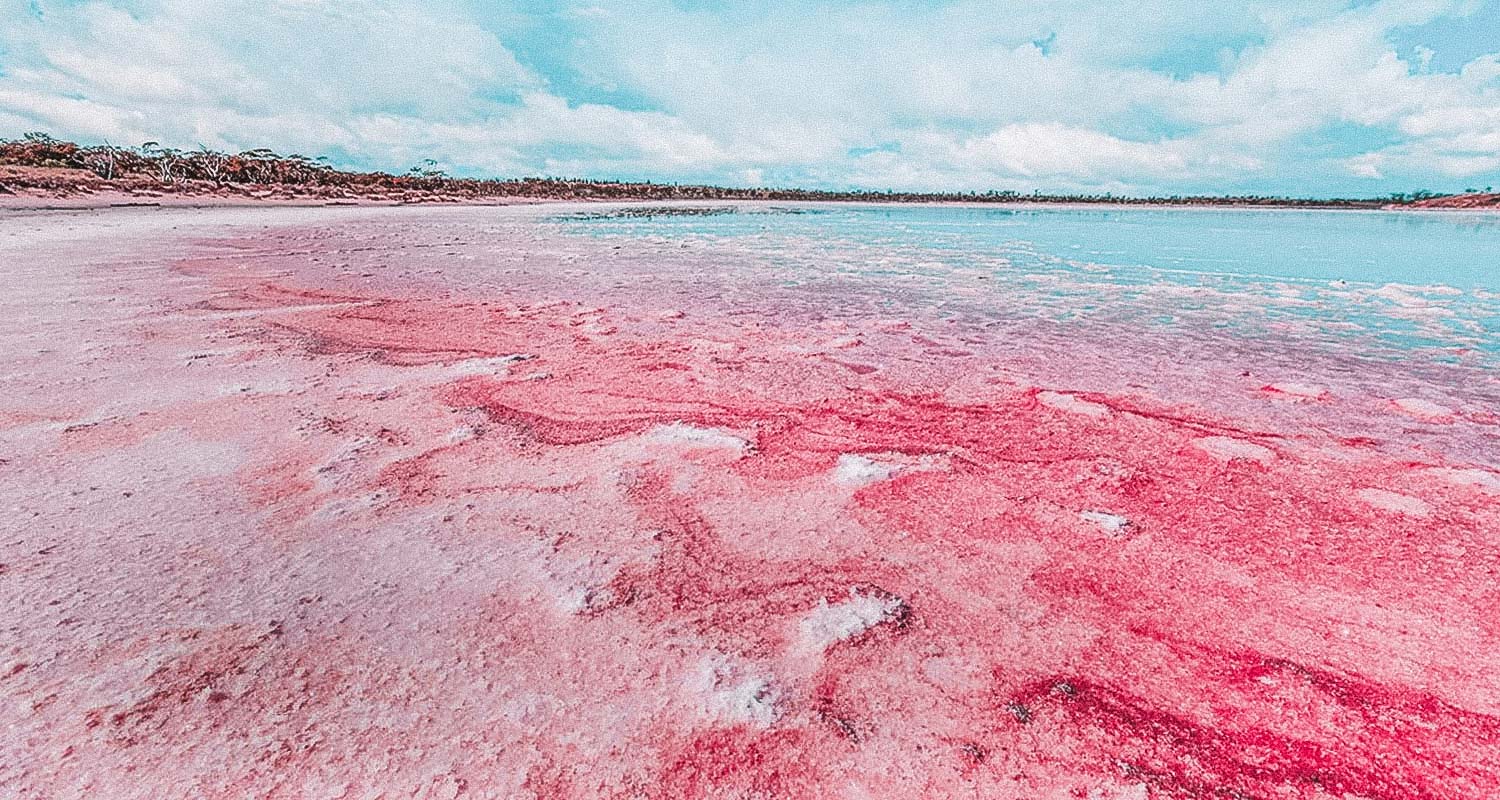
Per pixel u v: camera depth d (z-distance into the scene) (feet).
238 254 31.09
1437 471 8.05
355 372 11.69
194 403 9.71
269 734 3.92
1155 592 5.60
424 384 11.10
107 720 3.98
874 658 4.75
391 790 3.59
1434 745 4.03
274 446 8.22
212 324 15.19
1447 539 6.44
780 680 4.50
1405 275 31.60
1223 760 3.93
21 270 22.62
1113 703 4.37
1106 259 38.50
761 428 9.38
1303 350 14.65
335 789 3.58
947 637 5.00
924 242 51.67
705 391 11.08
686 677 4.51
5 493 6.73
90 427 8.61
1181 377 12.28
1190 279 28.84
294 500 6.88
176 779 3.61
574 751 3.89
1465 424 9.74
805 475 7.88
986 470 8.05
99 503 6.61
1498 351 14.73
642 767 3.79
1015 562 6.04
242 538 6.09
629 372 12.13
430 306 18.61
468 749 3.87
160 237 38.58
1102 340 15.52
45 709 4.03
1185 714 4.29
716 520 6.75
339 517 6.56
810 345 14.57
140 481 7.14
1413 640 4.99
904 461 8.29
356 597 5.26
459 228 59.98
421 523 6.51
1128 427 9.58
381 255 33.14
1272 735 4.11
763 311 18.92
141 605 5.04
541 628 4.97
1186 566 5.99
